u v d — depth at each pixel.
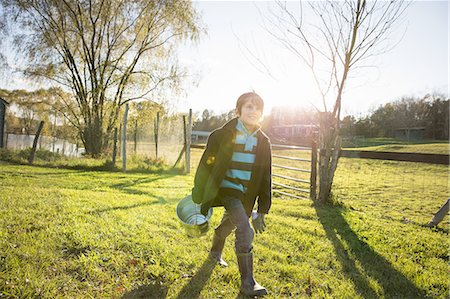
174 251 3.29
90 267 2.78
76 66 18.53
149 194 6.81
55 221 3.98
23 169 10.57
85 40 18.41
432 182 11.65
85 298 2.37
